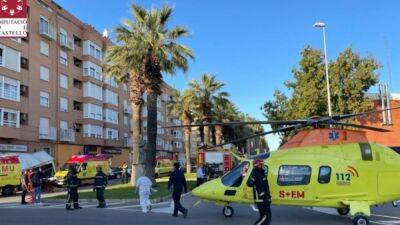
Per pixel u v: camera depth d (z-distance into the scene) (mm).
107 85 68312
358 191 13898
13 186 31125
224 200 14867
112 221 14508
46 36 52094
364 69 39250
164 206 19703
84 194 25172
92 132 62375
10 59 45438
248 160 14945
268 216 12109
